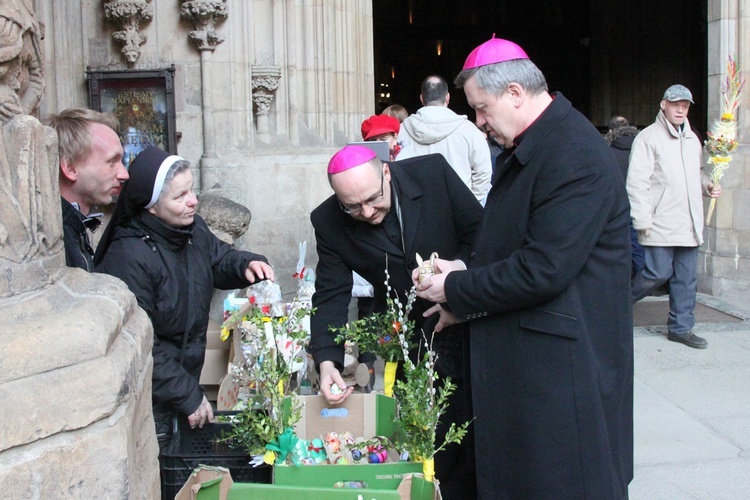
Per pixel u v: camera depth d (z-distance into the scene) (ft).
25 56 6.37
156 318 8.95
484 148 17.21
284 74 22.77
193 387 8.90
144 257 8.82
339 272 10.27
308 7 23.44
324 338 9.85
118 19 19.31
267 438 8.16
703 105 46.70
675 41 48.57
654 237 19.65
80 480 5.28
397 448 8.79
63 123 8.76
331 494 7.43
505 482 8.28
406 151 17.44
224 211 17.12
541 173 8.04
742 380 17.52
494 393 8.31
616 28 52.42
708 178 20.90
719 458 13.62
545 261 7.79
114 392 5.44
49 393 5.14
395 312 9.14
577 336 7.98
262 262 10.06
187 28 19.90
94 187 8.86
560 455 7.98
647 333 21.40
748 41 25.16
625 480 8.51
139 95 19.43
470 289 8.16
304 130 23.41
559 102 8.23
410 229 9.80
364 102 25.99
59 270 6.09
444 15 60.08
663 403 16.22
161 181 8.74
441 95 17.47
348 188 9.02
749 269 25.32
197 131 20.22
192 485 7.52
